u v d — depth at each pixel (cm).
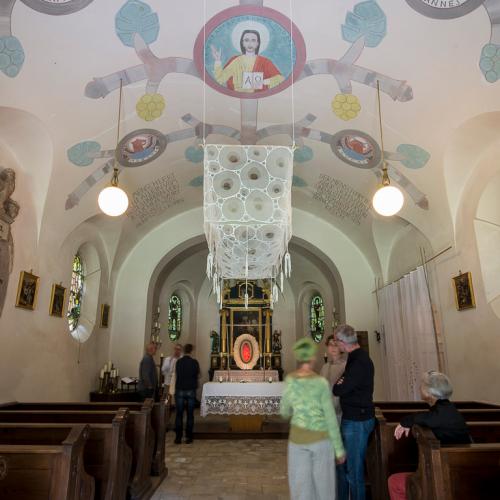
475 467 329
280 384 1023
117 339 1240
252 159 767
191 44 678
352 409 452
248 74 745
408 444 454
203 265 1759
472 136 745
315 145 957
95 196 923
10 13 580
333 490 358
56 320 903
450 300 871
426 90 714
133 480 538
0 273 688
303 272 1738
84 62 666
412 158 837
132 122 814
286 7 625
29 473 332
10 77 635
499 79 645
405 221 1048
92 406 693
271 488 615
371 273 1312
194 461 777
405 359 1041
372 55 688
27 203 778
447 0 590
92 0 587
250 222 829
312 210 1309
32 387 808
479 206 778
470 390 797
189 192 1212
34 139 741
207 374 1770
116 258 1224
